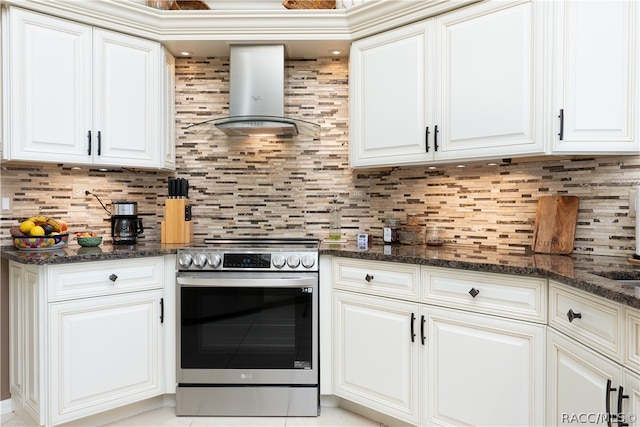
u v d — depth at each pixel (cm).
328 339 222
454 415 178
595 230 195
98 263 200
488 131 193
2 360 219
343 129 276
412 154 219
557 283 149
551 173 209
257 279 212
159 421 214
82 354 196
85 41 220
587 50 175
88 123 221
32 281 192
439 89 209
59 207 243
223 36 243
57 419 188
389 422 209
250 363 217
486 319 169
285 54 268
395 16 221
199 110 279
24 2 200
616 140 174
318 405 220
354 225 274
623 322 116
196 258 216
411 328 190
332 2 245
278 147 279
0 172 220
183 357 218
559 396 147
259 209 280
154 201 281
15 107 199
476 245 234
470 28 198
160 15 235
